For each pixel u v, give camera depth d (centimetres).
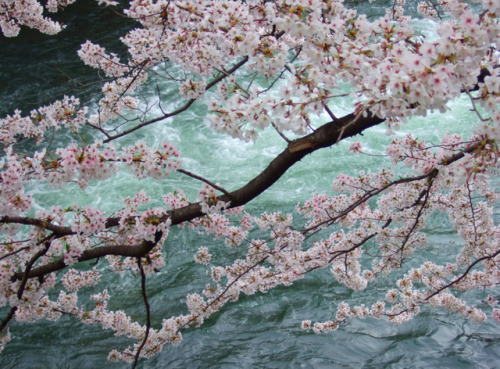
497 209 739
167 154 269
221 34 277
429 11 568
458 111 1002
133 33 387
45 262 371
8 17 561
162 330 482
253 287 464
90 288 701
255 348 612
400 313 503
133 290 698
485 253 470
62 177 267
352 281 480
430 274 500
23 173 264
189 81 347
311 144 244
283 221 442
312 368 581
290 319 646
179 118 1065
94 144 262
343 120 241
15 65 1227
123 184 902
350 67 232
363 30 245
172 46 358
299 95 217
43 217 304
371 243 743
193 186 897
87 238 376
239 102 224
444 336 611
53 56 1262
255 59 275
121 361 604
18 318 452
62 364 605
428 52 180
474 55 184
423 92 179
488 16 204
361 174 448
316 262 457
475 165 251
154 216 294
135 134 1017
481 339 601
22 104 1110
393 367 576
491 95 209
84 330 649
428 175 336
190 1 328
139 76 478
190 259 743
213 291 494
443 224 764
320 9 231
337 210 441
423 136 945
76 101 360
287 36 387
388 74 186
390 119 213
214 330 639
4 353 616
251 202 840
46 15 1384
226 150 983
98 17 1398
